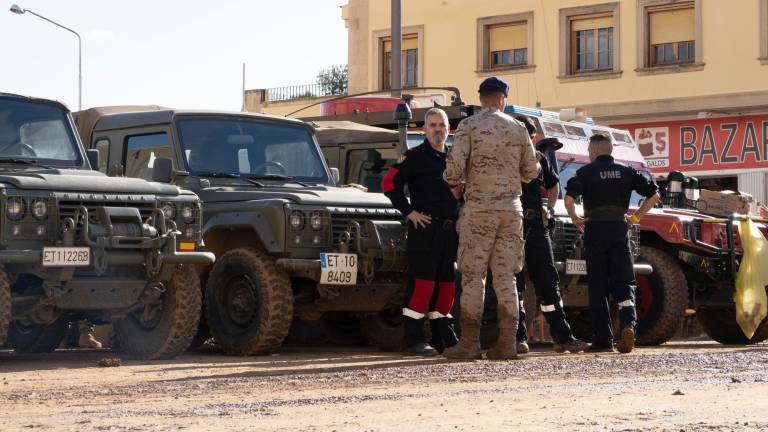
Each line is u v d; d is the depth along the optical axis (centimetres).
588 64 3612
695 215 1600
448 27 3825
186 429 577
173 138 1258
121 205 1064
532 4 3675
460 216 1064
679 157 3422
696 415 621
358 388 797
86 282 1046
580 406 664
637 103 3472
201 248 1222
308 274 1180
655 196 1265
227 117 1304
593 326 1259
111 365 1031
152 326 1122
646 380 840
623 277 1252
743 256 1556
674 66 3431
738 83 3341
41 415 652
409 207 1117
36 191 1021
